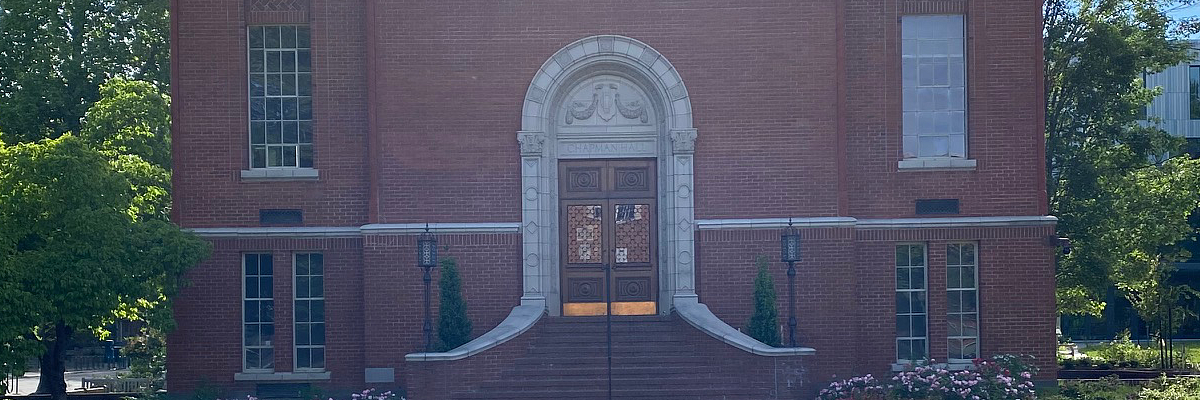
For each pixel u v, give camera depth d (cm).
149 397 2370
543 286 2319
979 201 2369
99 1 3322
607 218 2384
